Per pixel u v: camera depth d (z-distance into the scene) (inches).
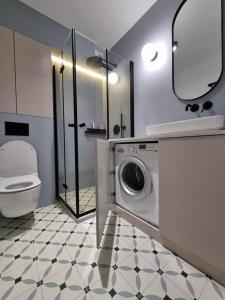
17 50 59.3
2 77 55.8
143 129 71.4
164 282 30.9
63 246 41.6
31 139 63.8
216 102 45.7
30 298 27.8
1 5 56.5
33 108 64.0
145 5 64.1
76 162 60.5
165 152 37.4
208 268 32.2
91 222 53.9
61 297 28.0
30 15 63.4
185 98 53.6
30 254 38.5
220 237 27.6
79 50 66.8
